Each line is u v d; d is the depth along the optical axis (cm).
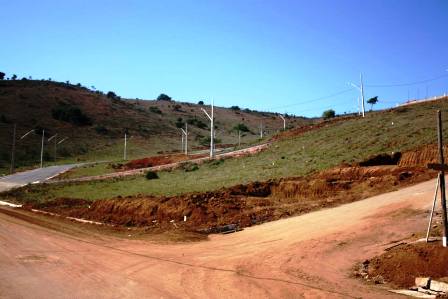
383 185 3259
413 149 3931
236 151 7131
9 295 1346
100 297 1339
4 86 15100
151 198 3556
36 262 1847
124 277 1598
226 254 2014
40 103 14125
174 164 6631
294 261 1839
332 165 4153
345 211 2697
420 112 5975
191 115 17650
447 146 3616
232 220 2848
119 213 3450
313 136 6325
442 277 1463
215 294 1371
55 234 2656
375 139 4800
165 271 1694
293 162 4900
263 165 5172
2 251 2066
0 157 9619
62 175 7169
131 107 16850
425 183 3080
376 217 2434
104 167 7562
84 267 1767
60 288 1439
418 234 2005
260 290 1421
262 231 2483
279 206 3144
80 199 4444
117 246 2288
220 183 4397
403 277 1530
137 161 7794
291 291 1416
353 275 1641
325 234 2236
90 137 12500
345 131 5903
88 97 16175
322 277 1608
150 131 14038
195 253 2069
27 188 5669
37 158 10250
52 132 12169
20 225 2986
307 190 3491
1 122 11769
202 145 12119
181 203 3241
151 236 2586
